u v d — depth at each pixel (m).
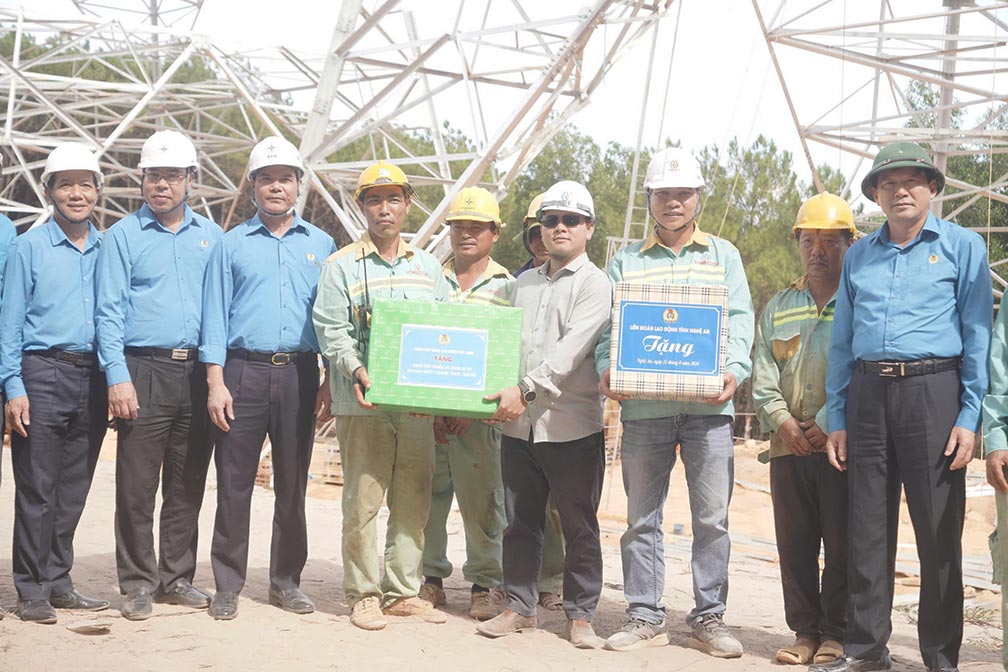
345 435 6.41
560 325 6.16
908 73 17.53
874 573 5.54
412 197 6.61
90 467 6.53
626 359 5.82
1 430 6.21
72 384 6.35
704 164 33.19
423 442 6.46
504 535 6.33
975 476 19.73
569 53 15.05
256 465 6.48
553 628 6.50
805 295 6.29
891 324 5.48
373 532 6.36
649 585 6.11
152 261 6.41
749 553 12.62
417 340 5.96
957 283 5.45
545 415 6.08
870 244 5.71
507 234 33.72
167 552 6.59
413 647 5.78
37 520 6.25
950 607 5.41
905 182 5.51
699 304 5.79
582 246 6.28
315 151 16.30
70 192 6.37
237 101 26.48
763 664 5.82
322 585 7.67
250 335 6.39
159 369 6.38
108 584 7.35
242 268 6.41
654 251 6.25
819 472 6.05
